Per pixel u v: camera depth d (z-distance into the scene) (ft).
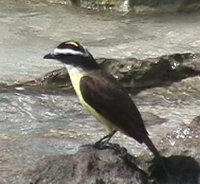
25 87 52.11
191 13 68.64
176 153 37.86
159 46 60.13
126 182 34.76
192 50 59.21
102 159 35.19
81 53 35.17
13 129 45.73
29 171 37.22
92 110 35.19
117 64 53.21
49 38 61.93
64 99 50.55
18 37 61.77
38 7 69.10
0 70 54.60
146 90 52.90
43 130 45.62
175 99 51.72
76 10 68.69
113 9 68.74
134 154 41.50
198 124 39.52
